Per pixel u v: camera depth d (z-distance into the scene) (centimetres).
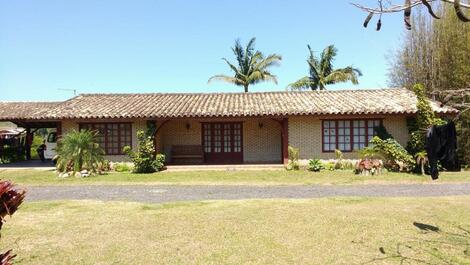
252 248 746
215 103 2369
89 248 758
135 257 708
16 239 816
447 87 2605
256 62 4334
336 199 1195
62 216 1010
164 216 997
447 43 2630
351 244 761
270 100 2394
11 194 344
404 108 2038
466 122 2105
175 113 2111
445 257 681
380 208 1055
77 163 1919
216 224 911
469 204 1100
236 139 2455
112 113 2139
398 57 3041
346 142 2180
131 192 1406
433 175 756
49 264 677
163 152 2431
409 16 363
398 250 722
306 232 841
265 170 2055
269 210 1043
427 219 937
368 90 2522
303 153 2172
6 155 2755
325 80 4122
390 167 2000
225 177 1812
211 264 669
